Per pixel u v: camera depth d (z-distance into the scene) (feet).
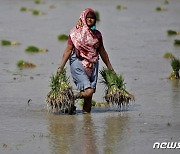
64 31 208.64
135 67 136.56
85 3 322.34
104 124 86.63
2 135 81.41
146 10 287.28
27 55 156.35
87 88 92.53
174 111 94.17
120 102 94.84
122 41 183.01
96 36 92.84
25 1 336.29
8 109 96.68
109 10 286.25
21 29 214.90
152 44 175.94
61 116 91.81
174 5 311.27
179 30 212.43
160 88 112.68
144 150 73.82
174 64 122.62
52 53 159.63
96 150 73.82
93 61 93.04
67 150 73.87
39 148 75.05
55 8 295.89
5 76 126.62
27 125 86.53
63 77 93.15
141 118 90.02
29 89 112.57
